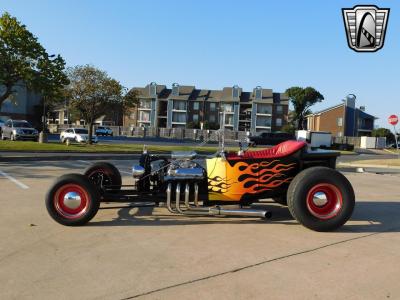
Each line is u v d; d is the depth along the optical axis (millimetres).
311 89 87125
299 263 4746
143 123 83875
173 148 29016
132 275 4332
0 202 8039
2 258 4820
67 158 19578
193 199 6711
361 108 79312
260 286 4074
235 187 6695
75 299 3756
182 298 3785
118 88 30109
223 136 6977
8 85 24828
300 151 6738
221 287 4039
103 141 42781
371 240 5770
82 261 4742
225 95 82438
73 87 29328
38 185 10297
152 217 6945
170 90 86625
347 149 48500
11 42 23109
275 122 81312
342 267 4637
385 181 13320
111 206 7660
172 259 4836
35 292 3902
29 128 33531
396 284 4176
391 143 69188
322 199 6113
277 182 6750
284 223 6668
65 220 6250
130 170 14711
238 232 6074
